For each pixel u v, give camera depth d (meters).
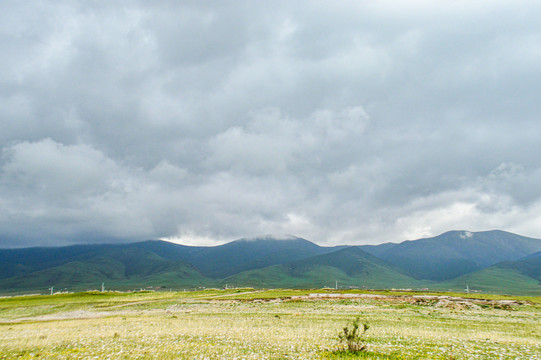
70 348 27.14
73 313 73.50
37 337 32.81
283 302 83.81
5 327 48.06
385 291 119.88
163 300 97.88
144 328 38.75
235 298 97.81
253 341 29.56
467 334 35.38
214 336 32.06
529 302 77.25
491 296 95.94
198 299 97.88
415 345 28.25
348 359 22.98
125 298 106.38
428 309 69.44
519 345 28.27
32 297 112.06
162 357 23.69
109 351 25.64
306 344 28.25
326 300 86.50
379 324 44.41
